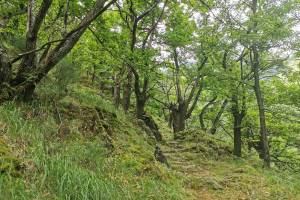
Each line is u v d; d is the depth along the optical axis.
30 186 6.04
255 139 24.00
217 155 18.16
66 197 6.13
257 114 22.44
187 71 24.73
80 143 9.13
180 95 26.19
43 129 8.72
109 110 14.09
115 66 18.20
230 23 16.86
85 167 7.98
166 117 37.28
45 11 9.30
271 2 16.47
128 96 19.89
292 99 20.77
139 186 8.51
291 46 16.27
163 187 9.32
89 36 17.56
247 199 11.12
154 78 17.81
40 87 10.87
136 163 9.86
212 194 11.42
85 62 19.41
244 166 16.08
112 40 14.79
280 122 23.02
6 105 8.66
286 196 11.54
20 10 12.12
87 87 20.20
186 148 18.23
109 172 8.45
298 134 23.61
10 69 9.21
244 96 19.59
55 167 6.79
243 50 20.20
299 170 20.05
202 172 14.41
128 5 17.64
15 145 7.18
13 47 10.20
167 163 13.15
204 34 20.27
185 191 10.59
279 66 18.30
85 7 13.41
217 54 20.98
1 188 5.57
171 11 20.67
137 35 20.94
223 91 19.11
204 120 34.06
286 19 16.72
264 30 15.65
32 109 9.45
